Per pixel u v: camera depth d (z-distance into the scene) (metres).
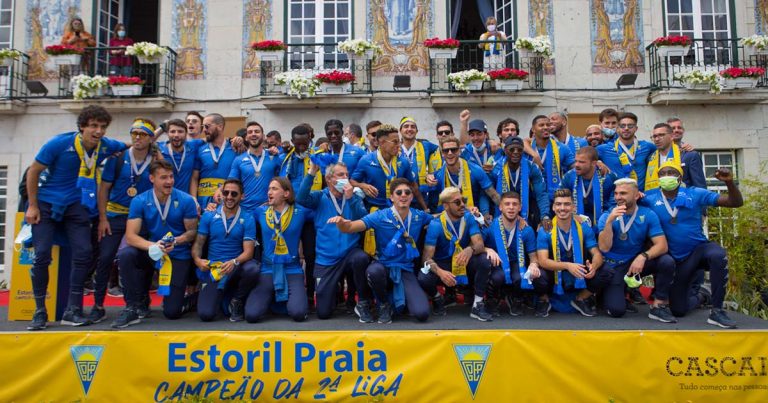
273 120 10.52
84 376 4.54
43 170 4.84
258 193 6.06
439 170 6.14
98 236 5.33
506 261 5.41
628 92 10.47
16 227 5.44
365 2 10.64
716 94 10.08
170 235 5.05
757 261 8.12
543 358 4.58
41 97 10.48
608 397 4.55
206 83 10.60
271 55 10.24
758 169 10.30
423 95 10.48
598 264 5.36
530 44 10.07
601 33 10.58
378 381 4.57
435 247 5.50
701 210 5.42
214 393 4.57
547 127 6.28
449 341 4.61
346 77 9.98
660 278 5.24
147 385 4.56
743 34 10.70
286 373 4.59
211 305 5.30
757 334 4.60
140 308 5.52
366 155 5.93
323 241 5.51
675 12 10.80
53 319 5.29
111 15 11.44
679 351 4.58
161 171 5.20
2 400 4.50
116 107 10.27
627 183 5.38
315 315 5.64
